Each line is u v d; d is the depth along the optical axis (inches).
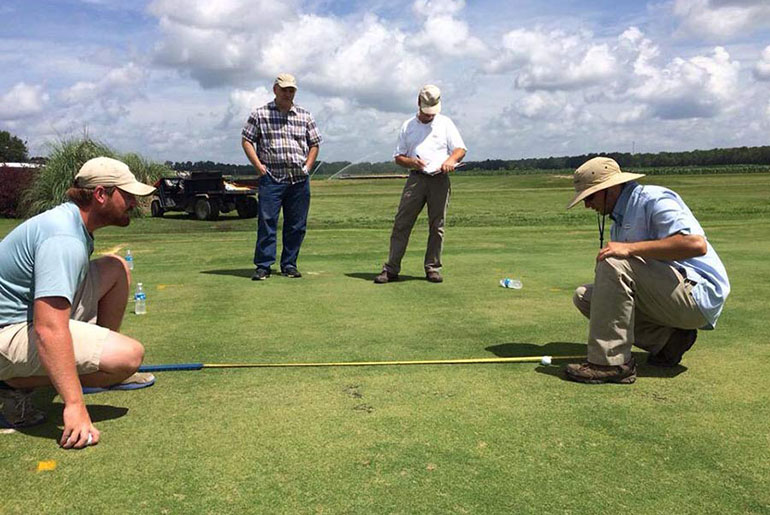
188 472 91.8
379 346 158.1
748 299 207.5
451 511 81.3
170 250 372.2
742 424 107.7
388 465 93.7
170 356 149.9
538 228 498.0
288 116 254.5
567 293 224.2
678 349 136.9
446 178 243.6
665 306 127.8
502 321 183.9
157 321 185.2
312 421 110.1
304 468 92.9
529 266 289.4
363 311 198.2
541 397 121.1
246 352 153.2
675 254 124.0
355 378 133.1
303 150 258.2
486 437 103.1
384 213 730.2
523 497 84.6
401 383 129.7
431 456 96.5
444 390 125.3
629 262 126.5
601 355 128.2
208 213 696.4
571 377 130.6
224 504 83.2
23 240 102.7
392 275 251.3
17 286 104.2
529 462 94.3
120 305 128.5
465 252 346.3
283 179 255.8
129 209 112.5
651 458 95.5
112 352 108.7
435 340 163.6
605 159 134.8
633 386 127.0
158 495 85.6
